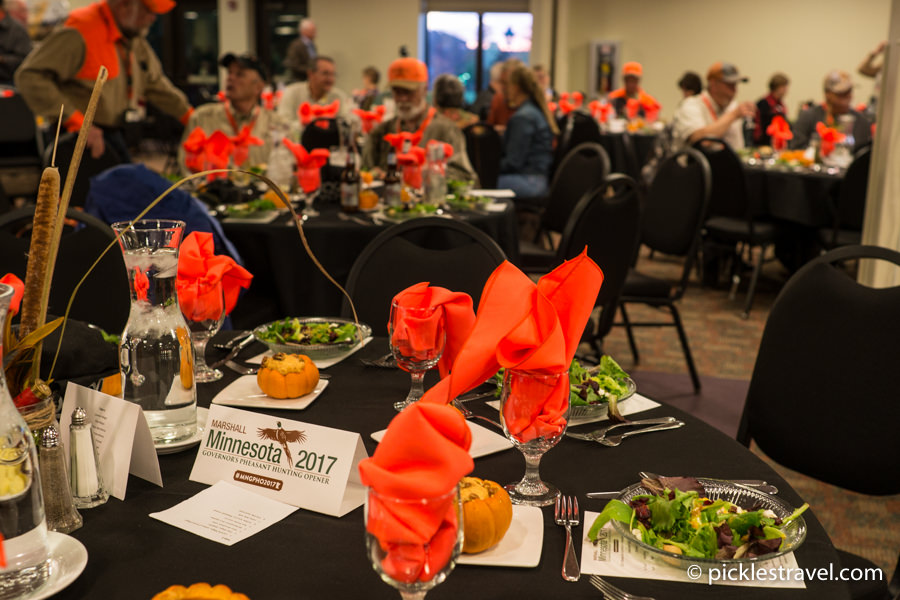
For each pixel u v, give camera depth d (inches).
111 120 170.1
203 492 41.4
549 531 38.4
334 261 119.2
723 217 197.8
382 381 57.6
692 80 315.0
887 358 56.7
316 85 256.5
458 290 78.6
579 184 154.8
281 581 33.9
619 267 110.0
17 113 225.8
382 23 483.5
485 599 32.8
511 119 208.4
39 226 33.9
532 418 39.0
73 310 78.2
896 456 55.7
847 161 216.4
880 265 103.7
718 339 171.5
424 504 26.3
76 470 39.7
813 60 453.1
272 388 52.4
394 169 141.0
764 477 44.2
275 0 493.0
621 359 156.5
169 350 44.8
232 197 132.9
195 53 501.7
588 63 491.5
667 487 39.3
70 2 457.1
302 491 40.6
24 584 31.7
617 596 32.9
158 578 34.1
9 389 35.8
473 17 521.7
